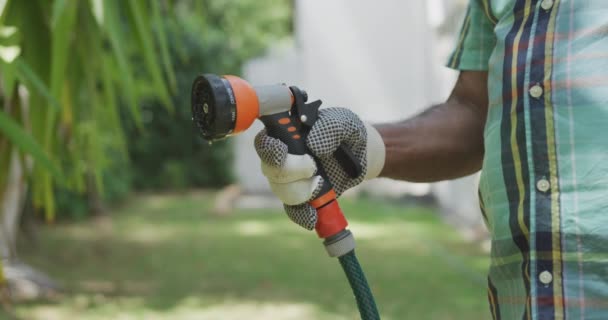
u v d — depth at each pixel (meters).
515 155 1.04
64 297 4.90
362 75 8.73
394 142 1.21
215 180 13.18
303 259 6.28
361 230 7.63
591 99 0.99
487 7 1.16
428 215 8.52
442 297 4.75
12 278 4.81
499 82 1.09
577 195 0.99
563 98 1.01
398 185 9.69
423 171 1.24
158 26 3.01
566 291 0.99
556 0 1.04
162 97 3.06
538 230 1.01
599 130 0.99
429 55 7.87
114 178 10.02
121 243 7.33
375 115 8.89
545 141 1.02
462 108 1.26
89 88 3.15
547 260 1.00
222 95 0.99
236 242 7.30
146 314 4.50
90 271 5.86
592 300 0.97
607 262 0.97
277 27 17.97
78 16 2.99
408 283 5.19
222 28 16.81
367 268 5.73
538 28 1.05
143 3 3.01
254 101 1.01
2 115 2.52
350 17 8.84
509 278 1.06
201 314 4.48
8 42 2.47
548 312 0.99
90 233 7.98
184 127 12.88
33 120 2.96
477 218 6.84
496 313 1.10
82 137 3.34
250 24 17.20
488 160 1.09
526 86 1.04
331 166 1.09
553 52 1.03
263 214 9.56
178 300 4.86
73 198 8.84
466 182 7.07
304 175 1.03
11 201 3.91
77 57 3.06
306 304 4.68
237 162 11.48
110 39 2.83
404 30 8.52
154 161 13.01
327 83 9.01
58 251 6.75
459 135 1.24
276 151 1.01
